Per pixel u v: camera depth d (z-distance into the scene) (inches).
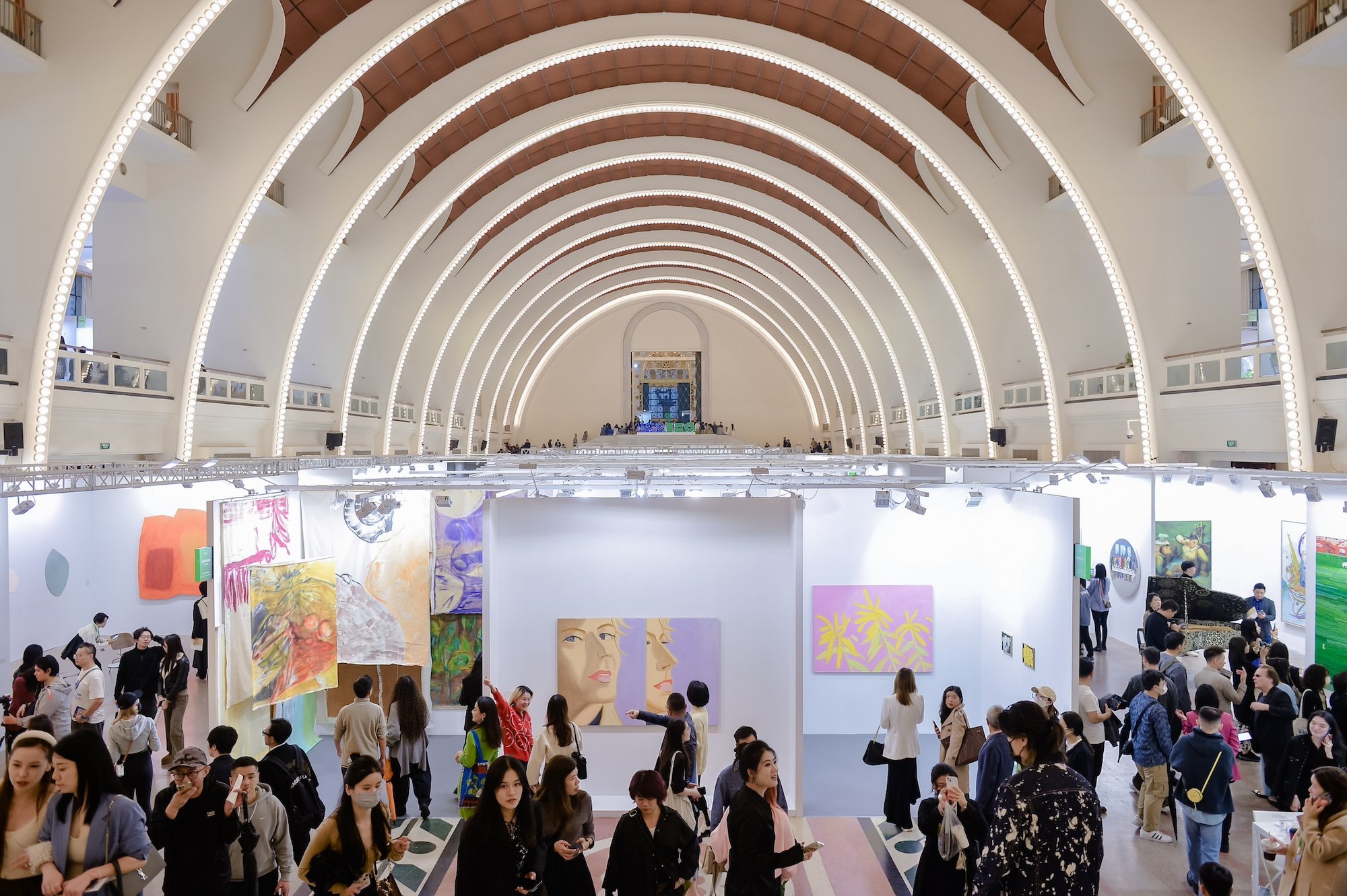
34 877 175.9
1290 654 535.5
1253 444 653.3
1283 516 569.3
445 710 457.4
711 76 1082.7
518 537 379.2
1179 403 733.9
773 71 1027.3
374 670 449.1
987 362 1050.7
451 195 1043.9
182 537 577.3
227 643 352.5
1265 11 579.5
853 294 1542.8
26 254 567.8
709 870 247.9
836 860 308.2
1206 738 270.8
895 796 333.4
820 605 465.1
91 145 569.6
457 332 1512.1
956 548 464.1
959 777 316.5
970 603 462.9
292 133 746.8
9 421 562.6
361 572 419.5
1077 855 164.7
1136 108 748.6
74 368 601.9
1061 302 900.0
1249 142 585.3
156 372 709.9
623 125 1230.9
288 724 263.3
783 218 1385.3
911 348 1401.3
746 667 374.9
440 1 735.1
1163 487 600.7
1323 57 565.3
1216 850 271.6
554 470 556.4
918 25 754.2
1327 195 583.2
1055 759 171.5
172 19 564.4
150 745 304.7
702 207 1590.8
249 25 723.4
